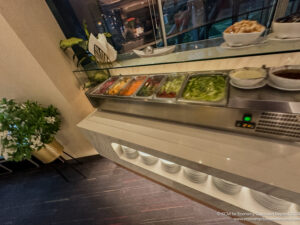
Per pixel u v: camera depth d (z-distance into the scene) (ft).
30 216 5.60
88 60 4.99
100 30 4.36
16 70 4.24
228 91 2.52
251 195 3.19
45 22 4.04
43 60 4.07
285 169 2.19
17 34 3.49
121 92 3.81
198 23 3.55
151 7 3.59
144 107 3.49
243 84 2.34
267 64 2.97
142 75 4.26
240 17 3.18
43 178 6.93
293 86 2.04
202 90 2.85
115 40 4.41
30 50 3.76
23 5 3.55
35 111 4.45
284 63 2.83
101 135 4.08
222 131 2.98
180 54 3.01
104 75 4.77
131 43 4.34
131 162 4.77
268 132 2.35
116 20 4.06
